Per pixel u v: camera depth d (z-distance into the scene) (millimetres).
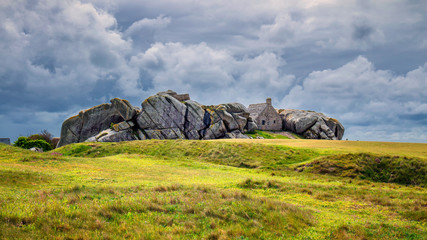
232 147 62031
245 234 12789
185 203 16516
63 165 37531
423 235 14773
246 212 15695
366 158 43344
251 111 145375
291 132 136250
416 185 36656
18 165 34688
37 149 87188
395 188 32156
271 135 125625
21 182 23078
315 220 16234
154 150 68125
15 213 11898
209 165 48312
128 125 104750
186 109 112750
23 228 10797
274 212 16172
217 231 12609
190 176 34781
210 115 113125
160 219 13500
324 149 57969
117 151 69438
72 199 15688
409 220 17906
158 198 17172
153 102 108312
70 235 10773
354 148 58656
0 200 14672
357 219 17344
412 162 40281
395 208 20328
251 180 27297
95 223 12070
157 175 34438
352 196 23703
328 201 22016
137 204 15219
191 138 109188
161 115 108375
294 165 46469
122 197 17672
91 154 69062
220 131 111250
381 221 17156
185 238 11695
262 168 47531
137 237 11289
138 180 29062
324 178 37469
